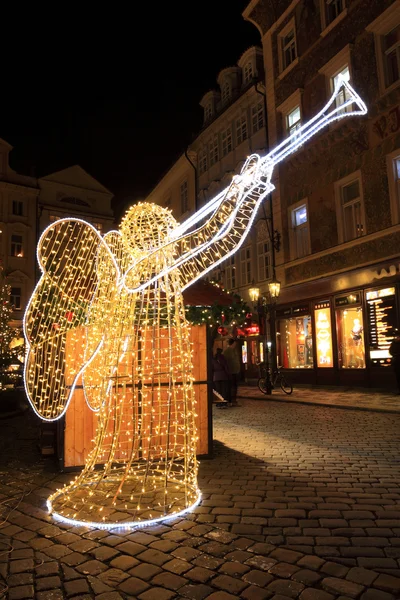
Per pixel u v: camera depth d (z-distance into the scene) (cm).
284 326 1917
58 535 344
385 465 544
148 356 517
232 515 380
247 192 359
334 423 864
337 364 1616
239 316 789
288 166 1873
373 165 1491
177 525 359
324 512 384
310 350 1770
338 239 1623
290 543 323
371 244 1494
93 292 513
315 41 1731
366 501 414
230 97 2384
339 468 533
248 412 1059
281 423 879
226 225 353
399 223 1391
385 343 1435
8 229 3250
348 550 311
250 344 2169
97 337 457
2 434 846
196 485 442
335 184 1639
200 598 254
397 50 1423
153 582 272
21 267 3281
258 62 2236
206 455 590
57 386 555
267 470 529
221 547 316
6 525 370
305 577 273
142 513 383
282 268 1900
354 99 304
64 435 553
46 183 3500
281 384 1511
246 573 280
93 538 337
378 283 1456
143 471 509
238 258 2264
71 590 265
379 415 949
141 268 434
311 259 1747
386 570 282
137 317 482
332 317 1641
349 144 1579
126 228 447
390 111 1422
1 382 1202
